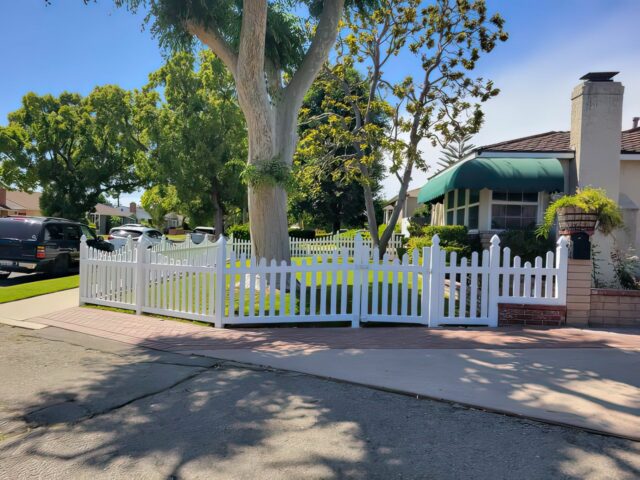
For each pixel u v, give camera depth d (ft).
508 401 14.84
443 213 58.44
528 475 10.66
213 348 21.31
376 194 139.54
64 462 11.28
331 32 35.55
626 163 42.50
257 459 11.40
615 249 32.96
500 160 41.93
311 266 25.58
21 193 183.01
